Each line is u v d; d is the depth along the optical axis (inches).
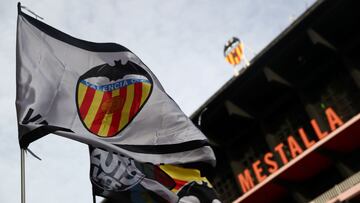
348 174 849.5
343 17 946.1
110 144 331.9
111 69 371.6
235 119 1082.1
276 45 984.9
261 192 929.5
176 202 344.8
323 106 960.3
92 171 335.6
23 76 326.0
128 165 347.3
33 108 314.3
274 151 994.7
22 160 293.0
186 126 369.4
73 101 339.0
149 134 354.0
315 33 949.2
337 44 967.0
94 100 350.3
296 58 1001.5
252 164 1045.8
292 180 919.7
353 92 923.4
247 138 1089.4
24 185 284.4
